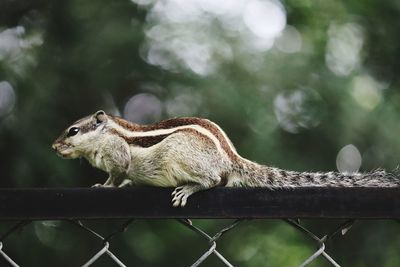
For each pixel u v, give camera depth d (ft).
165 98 49.37
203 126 21.95
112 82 48.16
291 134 50.78
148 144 22.71
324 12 55.47
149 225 50.03
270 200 13.94
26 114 44.32
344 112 49.03
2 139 43.75
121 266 14.26
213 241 14.20
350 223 14.05
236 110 47.42
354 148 51.42
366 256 49.39
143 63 49.24
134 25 49.57
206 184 21.09
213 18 52.37
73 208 14.17
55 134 45.39
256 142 47.52
